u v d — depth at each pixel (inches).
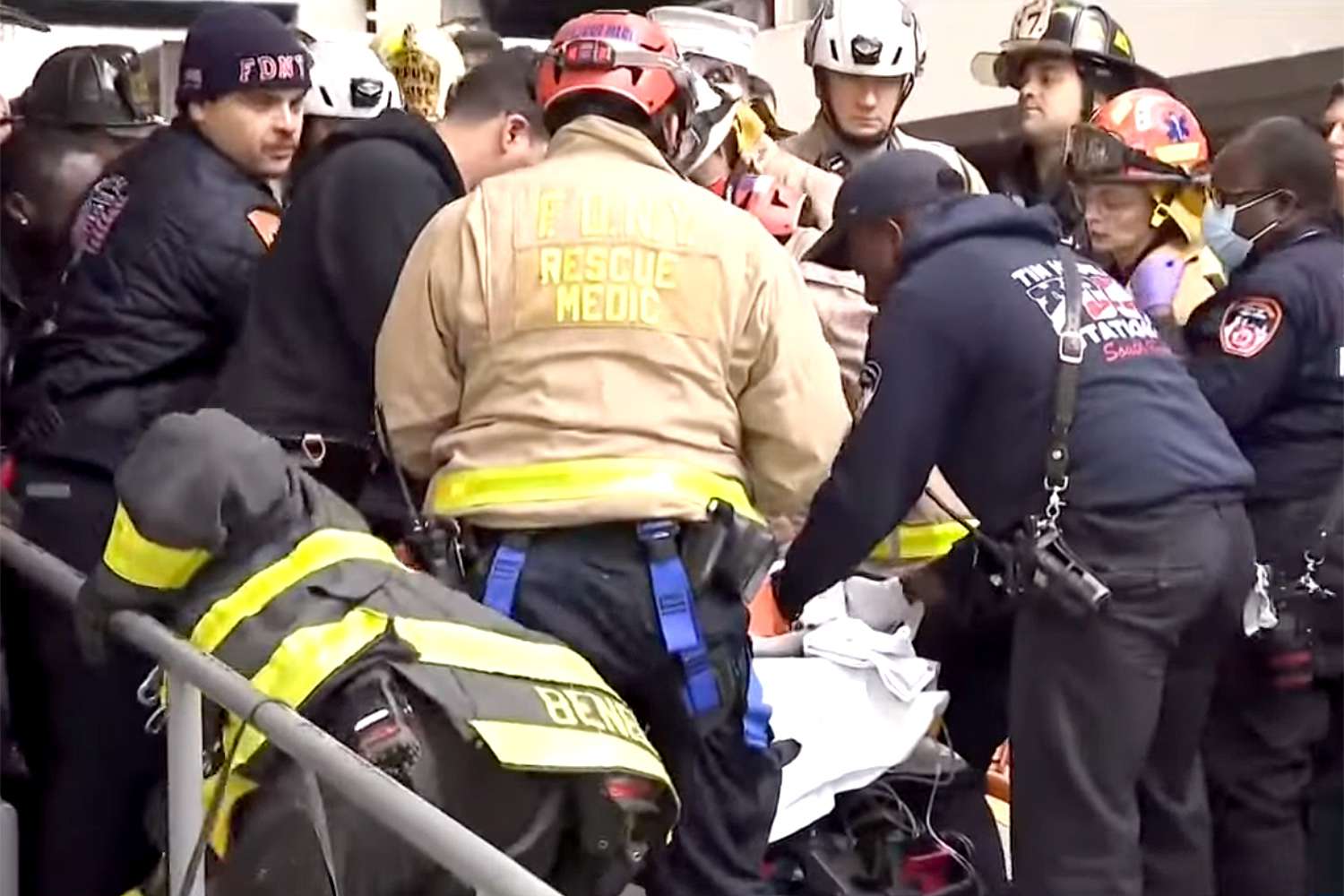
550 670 144.6
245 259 203.3
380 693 135.9
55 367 205.5
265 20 211.6
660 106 173.5
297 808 135.6
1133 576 184.1
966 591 216.8
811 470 172.7
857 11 304.8
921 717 205.3
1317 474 227.1
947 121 422.0
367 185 183.5
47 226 253.3
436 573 165.5
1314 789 243.8
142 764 197.5
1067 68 309.9
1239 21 369.7
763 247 170.9
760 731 171.6
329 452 187.2
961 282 186.4
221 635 140.9
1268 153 228.4
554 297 165.5
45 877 195.8
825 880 201.0
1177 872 197.5
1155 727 190.7
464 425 168.9
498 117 208.2
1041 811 188.4
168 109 325.4
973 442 189.9
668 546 162.4
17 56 343.6
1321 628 229.1
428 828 115.1
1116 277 247.4
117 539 144.6
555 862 143.5
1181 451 187.5
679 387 165.6
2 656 191.8
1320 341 224.7
